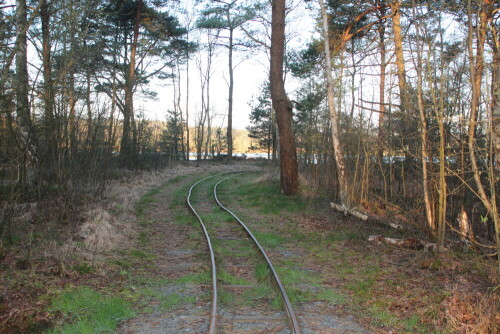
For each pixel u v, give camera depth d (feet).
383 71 41.70
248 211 47.85
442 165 23.76
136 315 17.71
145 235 33.99
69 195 33.19
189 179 87.81
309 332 15.81
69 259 23.49
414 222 30.63
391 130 36.60
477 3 21.90
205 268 24.50
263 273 23.12
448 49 26.84
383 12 48.57
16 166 26.40
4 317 16.20
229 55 133.18
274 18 54.08
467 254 24.94
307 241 32.83
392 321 17.26
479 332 15.64
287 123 54.95
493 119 20.07
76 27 30.40
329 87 41.47
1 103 23.48
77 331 15.71
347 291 21.17
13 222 26.48
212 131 185.88
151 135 93.45
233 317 17.24
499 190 22.13
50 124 29.73
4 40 22.75
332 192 48.88
